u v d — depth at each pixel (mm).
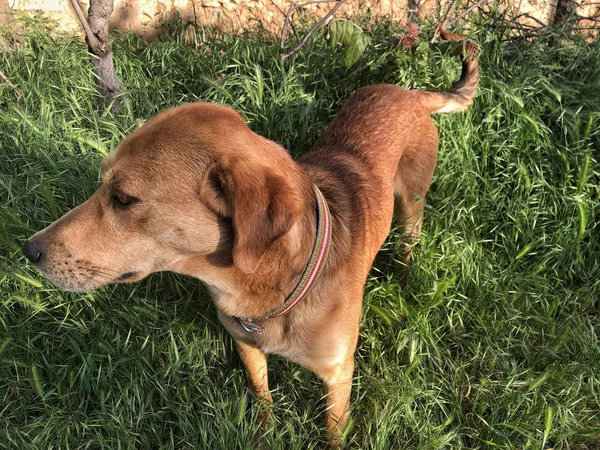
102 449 544
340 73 924
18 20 907
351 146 667
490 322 706
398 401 604
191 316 662
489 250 799
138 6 1020
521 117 864
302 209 465
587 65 994
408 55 887
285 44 965
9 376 604
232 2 1050
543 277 763
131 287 664
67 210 703
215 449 559
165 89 899
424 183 766
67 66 868
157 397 613
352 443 615
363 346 675
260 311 514
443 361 672
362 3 1073
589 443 629
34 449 537
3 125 779
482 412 629
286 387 643
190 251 478
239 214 439
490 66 931
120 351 624
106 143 768
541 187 826
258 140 487
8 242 624
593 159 827
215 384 620
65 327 625
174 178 458
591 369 657
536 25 1140
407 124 721
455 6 1047
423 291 712
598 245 799
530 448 595
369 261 608
